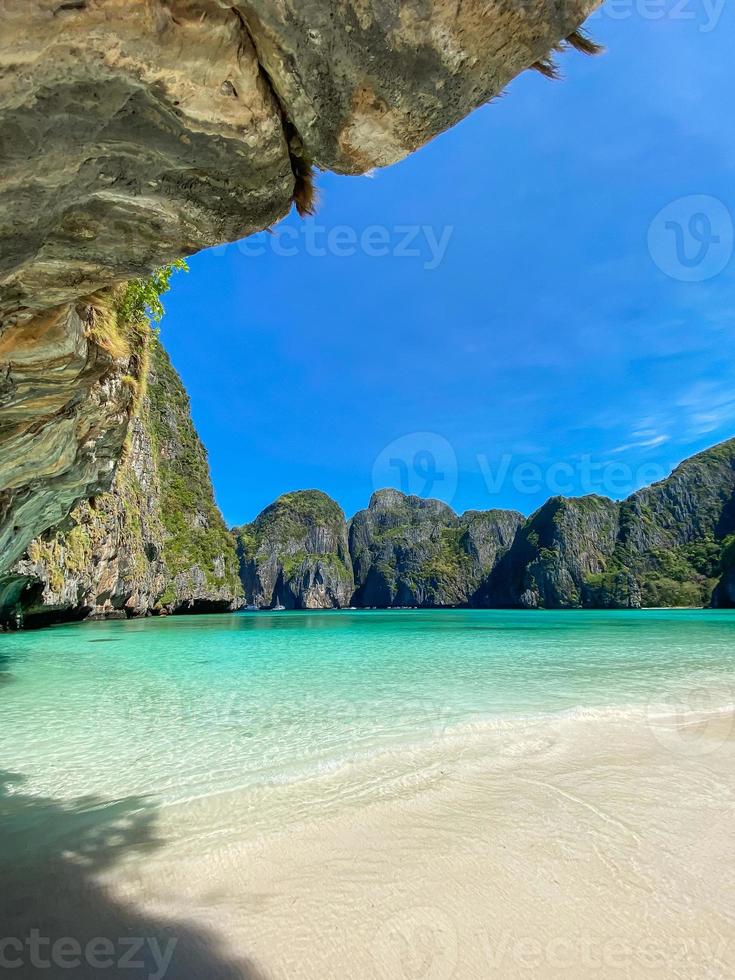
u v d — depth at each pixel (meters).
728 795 4.72
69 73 2.01
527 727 7.15
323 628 34.97
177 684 11.38
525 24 2.21
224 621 46.19
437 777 5.26
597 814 4.34
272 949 2.78
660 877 3.40
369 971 2.62
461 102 2.48
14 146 2.15
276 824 4.24
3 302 3.99
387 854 3.74
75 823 4.32
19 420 6.97
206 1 2.04
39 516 14.02
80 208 2.80
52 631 30.55
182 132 2.42
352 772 5.45
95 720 7.98
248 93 2.37
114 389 11.05
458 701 9.16
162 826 4.25
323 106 2.47
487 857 3.67
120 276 3.67
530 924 2.95
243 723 7.71
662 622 43.84
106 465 13.79
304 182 3.10
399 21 2.15
